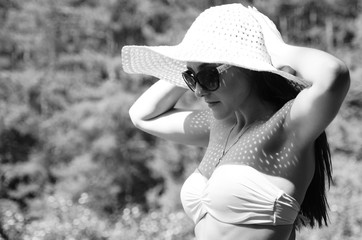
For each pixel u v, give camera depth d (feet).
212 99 8.20
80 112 60.23
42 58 64.85
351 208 36.45
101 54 62.75
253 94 8.15
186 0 59.41
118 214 56.39
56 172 58.70
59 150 60.80
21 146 62.34
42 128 61.52
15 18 65.51
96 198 57.26
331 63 7.12
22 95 62.80
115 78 62.08
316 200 8.29
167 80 9.35
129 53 8.93
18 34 64.85
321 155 8.09
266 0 56.90
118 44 63.93
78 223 36.47
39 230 36.50
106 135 59.62
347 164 45.42
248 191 7.81
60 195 55.52
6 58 65.31
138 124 9.78
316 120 7.37
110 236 36.58
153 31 60.18
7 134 62.03
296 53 7.50
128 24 63.21
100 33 63.93
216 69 7.96
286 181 7.80
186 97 52.75
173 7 61.21
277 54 7.66
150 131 9.73
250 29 7.97
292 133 7.73
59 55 64.80
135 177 60.34
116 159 59.62
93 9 63.31
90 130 59.98
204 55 7.86
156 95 9.66
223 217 7.98
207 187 8.13
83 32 64.75
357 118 50.57
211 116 9.30
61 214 40.55
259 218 7.81
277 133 7.81
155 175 55.77
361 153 48.85
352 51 54.13
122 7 63.21
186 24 58.39
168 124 9.61
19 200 59.72
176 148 55.06
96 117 59.72
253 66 7.62
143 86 60.80
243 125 8.32
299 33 58.13
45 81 62.85
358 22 53.31
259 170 7.83
